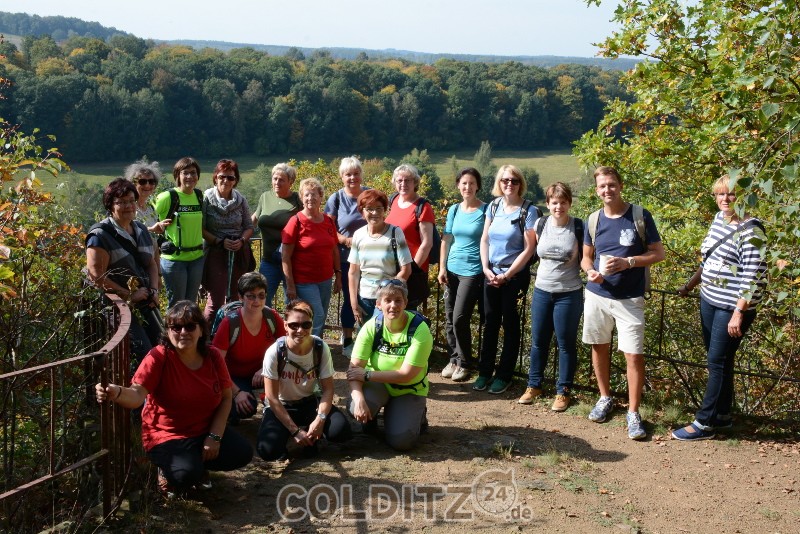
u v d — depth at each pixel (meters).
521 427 5.58
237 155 80.88
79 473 4.25
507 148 95.94
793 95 4.08
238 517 4.07
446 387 6.55
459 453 5.03
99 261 4.98
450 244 6.60
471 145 95.12
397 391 5.14
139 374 4.11
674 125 9.52
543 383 6.62
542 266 5.88
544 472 4.76
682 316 8.45
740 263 5.04
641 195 10.30
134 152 72.38
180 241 6.50
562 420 5.75
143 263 5.32
